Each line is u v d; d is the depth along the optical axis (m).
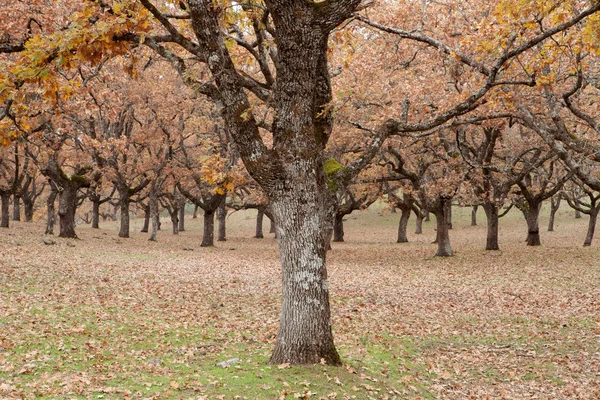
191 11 7.01
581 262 23.80
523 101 14.33
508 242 37.59
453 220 57.22
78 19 6.89
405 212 40.91
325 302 7.69
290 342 7.64
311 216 7.50
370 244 40.22
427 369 9.35
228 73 7.19
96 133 31.83
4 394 6.22
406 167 29.08
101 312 11.84
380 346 10.56
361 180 28.86
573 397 8.00
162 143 34.91
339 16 7.03
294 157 7.34
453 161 24.95
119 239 35.56
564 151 10.97
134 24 6.87
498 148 29.59
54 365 7.74
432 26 16.12
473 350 10.73
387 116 16.25
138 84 31.56
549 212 56.03
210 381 7.17
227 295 15.77
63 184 30.16
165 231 54.19
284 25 7.06
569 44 10.44
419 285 19.20
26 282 14.40
